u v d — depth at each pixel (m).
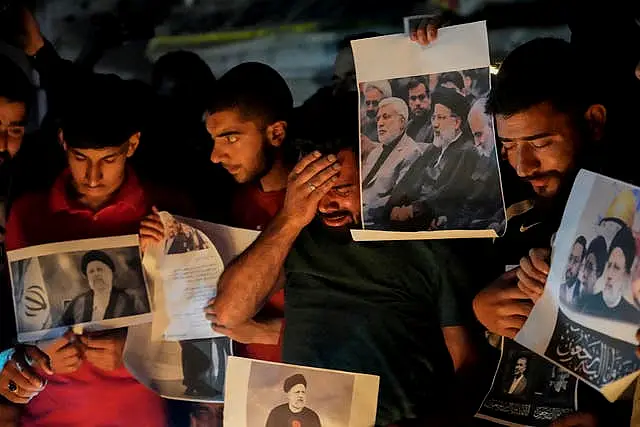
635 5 1.25
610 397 1.23
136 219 1.41
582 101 1.26
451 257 1.31
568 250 1.25
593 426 1.27
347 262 1.34
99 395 1.42
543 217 1.28
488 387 1.32
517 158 1.28
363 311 1.34
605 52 1.26
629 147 1.25
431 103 1.30
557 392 1.29
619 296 1.21
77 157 1.40
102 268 1.41
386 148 1.31
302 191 1.34
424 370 1.33
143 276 1.41
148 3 1.40
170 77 1.39
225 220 1.38
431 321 1.33
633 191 1.20
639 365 1.20
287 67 1.36
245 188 1.37
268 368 1.36
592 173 1.23
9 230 1.43
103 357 1.42
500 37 1.29
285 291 1.36
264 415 1.36
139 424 1.42
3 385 1.44
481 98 1.28
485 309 1.31
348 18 1.34
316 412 1.34
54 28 1.42
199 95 1.38
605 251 1.22
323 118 1.34
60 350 1.42
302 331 1.36
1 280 1.44
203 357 1.40
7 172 1.43
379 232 1.32
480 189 1.29
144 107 1.40
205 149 1.38
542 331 1.27
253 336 1.38
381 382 1.33
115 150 1.40
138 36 1.40
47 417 1.43
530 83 1.26
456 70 1.28
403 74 1.30
